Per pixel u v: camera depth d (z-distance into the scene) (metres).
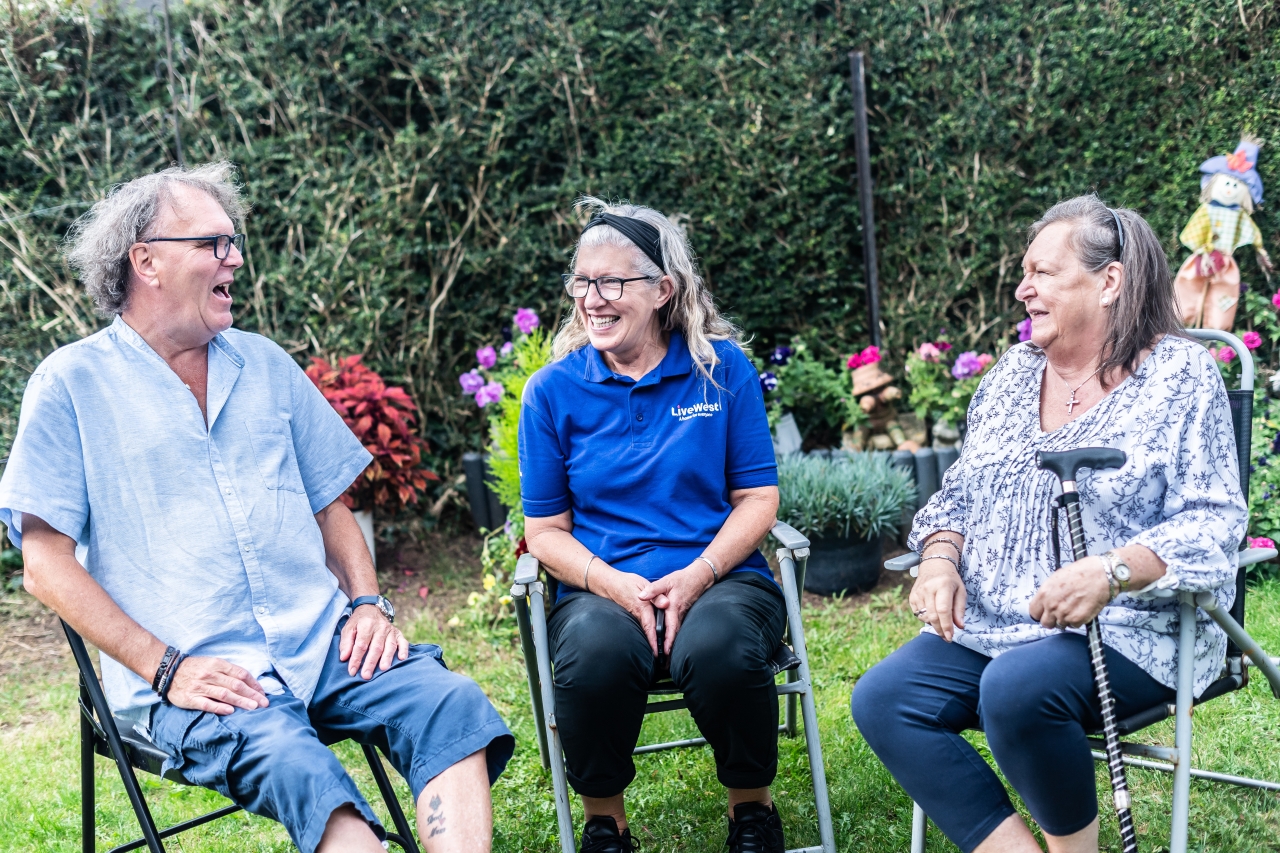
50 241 4.55
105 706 1.99
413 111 5.11
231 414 2.15
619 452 2.45
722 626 2.18
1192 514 1.94
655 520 2.44
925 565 2.21
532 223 5.11
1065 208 2.13
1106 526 2.03
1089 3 4.66
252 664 2.04
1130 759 2.61
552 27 4.87
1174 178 4.64
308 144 4.81
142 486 2.04
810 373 4.96
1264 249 4.63
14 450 1.98
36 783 2.98
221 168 2.35
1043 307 2.09
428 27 4.84
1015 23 4.76
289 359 2.34
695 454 2.44
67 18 4.60
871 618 3.88
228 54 4.75
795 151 4.97
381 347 4.92
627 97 5.02
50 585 1.96
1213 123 4.55
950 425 4.61
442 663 2.21
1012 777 1.93
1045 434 2.12
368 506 4.63
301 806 1.80
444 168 4.98
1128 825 1.80
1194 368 2.01
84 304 4.59
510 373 4.64
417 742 1.99
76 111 4.65
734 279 5.13
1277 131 4.49
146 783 2.93
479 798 1.93
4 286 4.52
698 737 2.98
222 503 2.09
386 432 4.46
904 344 5.10
